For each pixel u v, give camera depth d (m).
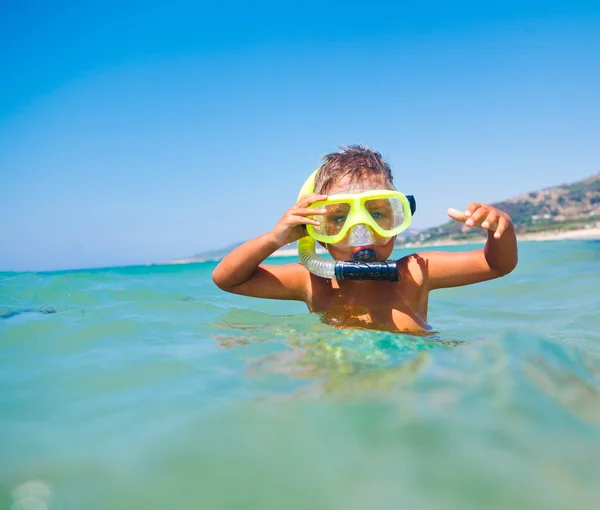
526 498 0.26
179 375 0.51
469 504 0.26
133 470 0.31
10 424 0.39
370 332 0.65
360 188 0.81
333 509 0.26
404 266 0.84
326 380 0.45
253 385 0.45
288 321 0.80
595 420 0.35
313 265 0.77
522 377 0.42
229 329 0.78
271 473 0.29
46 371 0.55
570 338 0.82
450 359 0.49
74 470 0.31
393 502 0.26
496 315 1.10
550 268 2.00
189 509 0.26
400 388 0.41
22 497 0.28
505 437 0.32
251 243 0.80
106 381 0.51
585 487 0.27
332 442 0.32
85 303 1.13
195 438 0.34
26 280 1.64
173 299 1.22
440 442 0.32
